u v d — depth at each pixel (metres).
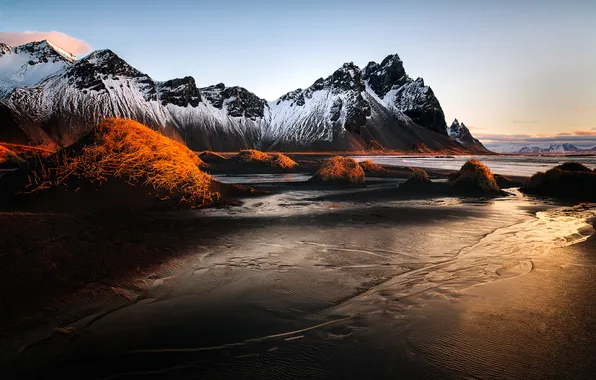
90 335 3.91
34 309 4.39
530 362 3.46
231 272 5.90
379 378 3.22
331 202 14.23
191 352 3.61
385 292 5.17
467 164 18.73
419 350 3.67
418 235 8.69
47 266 5.66
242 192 14.85
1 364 3.39
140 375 3.24
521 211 12.48
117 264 5.99
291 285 5.40
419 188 18.58
